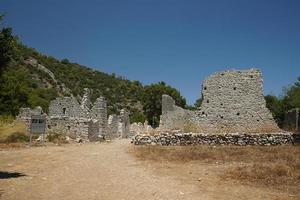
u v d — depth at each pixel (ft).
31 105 236.22
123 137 183.83
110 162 71.20
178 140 104.06
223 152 84.53
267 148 92.27
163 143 104.58
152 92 280.92
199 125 117.70
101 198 41.93
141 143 106.11
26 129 126.93
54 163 69.10
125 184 49.83
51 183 50.16
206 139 102.89
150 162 71.77
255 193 45.47
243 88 117.39
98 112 147.43
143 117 297.74
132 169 62.90
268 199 42.50
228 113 116.98
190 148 93.09
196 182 51.83
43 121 112.88
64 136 125.59
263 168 60.59
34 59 422.41
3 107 209.36
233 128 115.65
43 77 382.42
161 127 132.67
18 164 67.67
